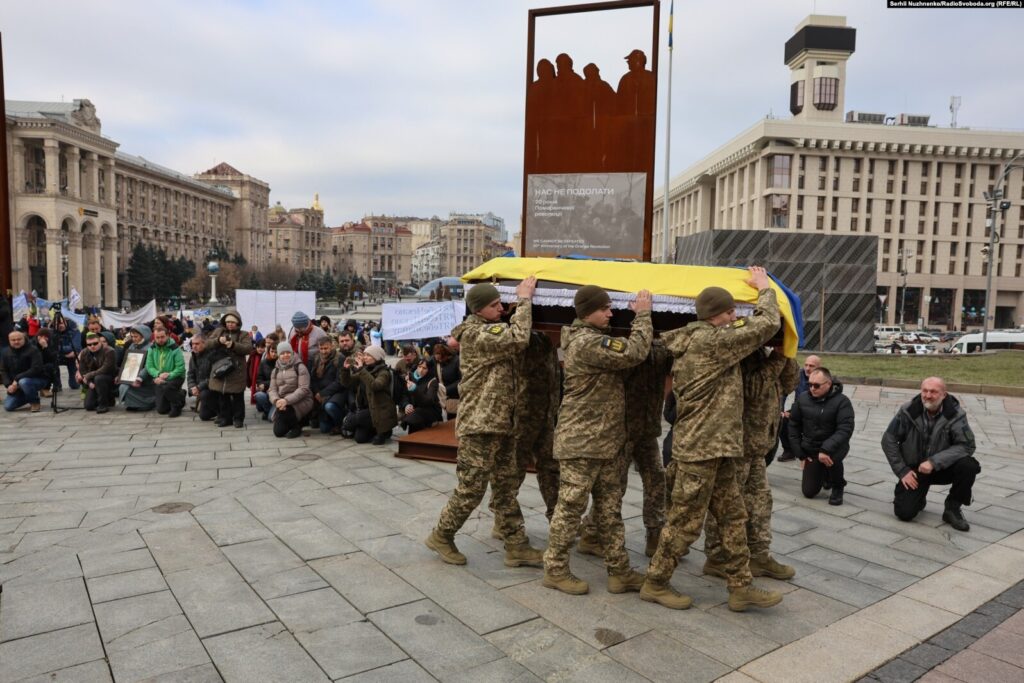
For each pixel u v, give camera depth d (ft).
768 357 14.74
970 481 19.53
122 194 335.67
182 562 15.47
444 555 15.66
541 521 19.27
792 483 24.86
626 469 16.38
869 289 80.38
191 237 403.34
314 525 18.20
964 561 17.06
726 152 265.34
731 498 13.33
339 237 595.88
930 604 14.42
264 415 35.37
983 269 252.42
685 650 12.09
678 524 13.38
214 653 11.55
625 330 15.25
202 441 29.60
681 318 14.88
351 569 15.26
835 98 254.47
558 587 14.35
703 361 12.87
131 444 28.78
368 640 12.11
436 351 30.22
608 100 25.81
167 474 23.58
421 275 640.58
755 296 13.71
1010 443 33.63
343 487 21.99
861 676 11.43
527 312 14.51
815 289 80.38
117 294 315.17
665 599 13.79
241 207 458.50
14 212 257.14
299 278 384.27
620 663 11.57
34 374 36.91
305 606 13.38
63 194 270.46
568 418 13.97
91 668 11.01
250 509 19.52
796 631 12.98
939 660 12.04
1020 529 19.76
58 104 285.23
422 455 25.94
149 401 38.06
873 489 24.16
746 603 13.55
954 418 19.72
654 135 25.41
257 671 11.02
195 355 36.19
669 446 23.49
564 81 26.23
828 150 240.12
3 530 17.49
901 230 247.50
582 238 26.43
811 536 18.84
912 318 259.19
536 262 16.24
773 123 235.40
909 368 64.85
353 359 29.35
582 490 13.94
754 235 80.07
